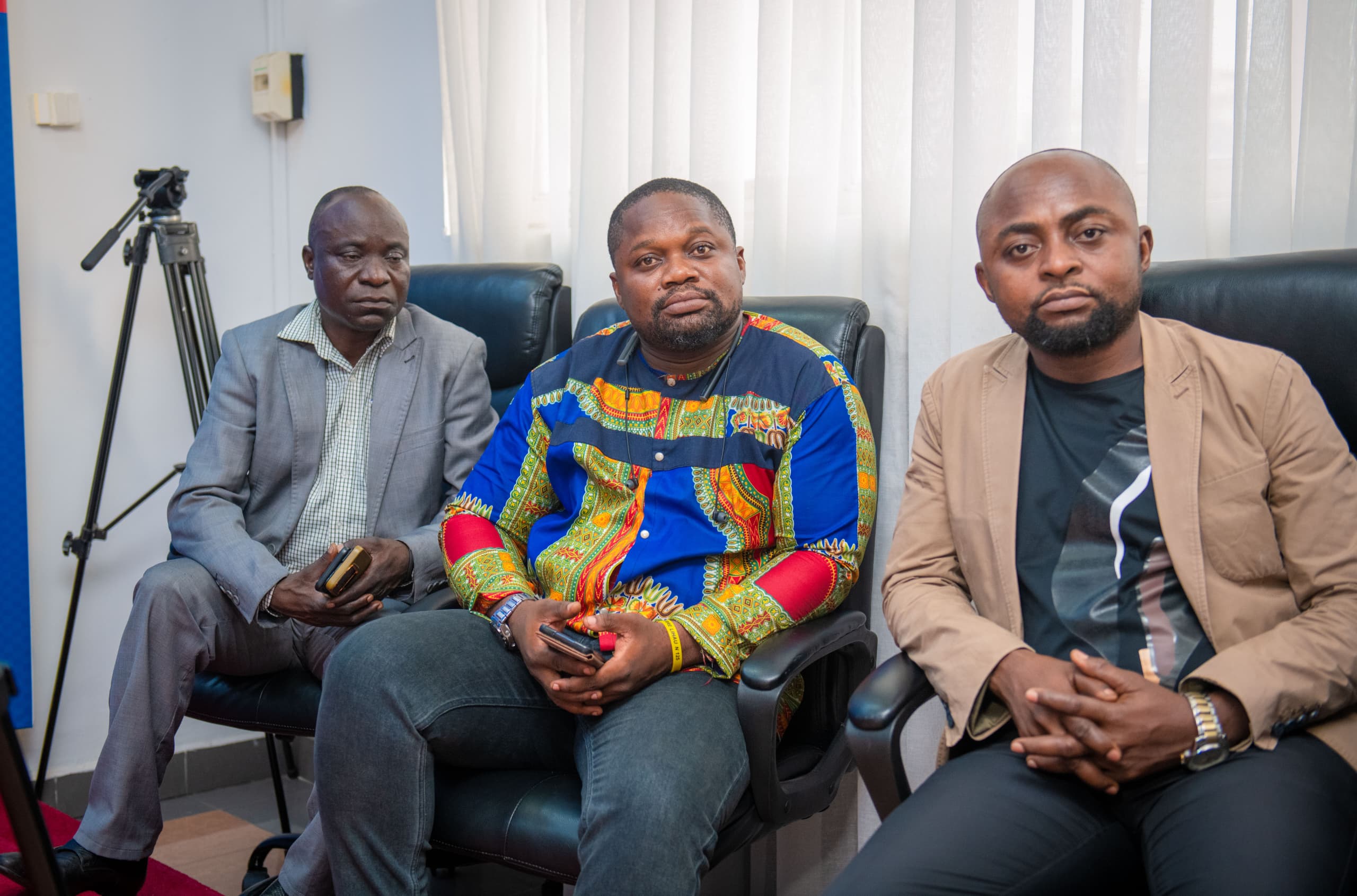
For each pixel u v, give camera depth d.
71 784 2.87
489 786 1.48
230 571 1.86
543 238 2.70
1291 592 1.23
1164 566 1.25
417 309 2.18
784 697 1.58
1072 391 1.34
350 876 1.46
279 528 2.04
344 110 3.17
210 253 3.14
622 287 1.62
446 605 1.78
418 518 2.07
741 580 1.58
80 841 1.81
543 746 1.56
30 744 2.84
